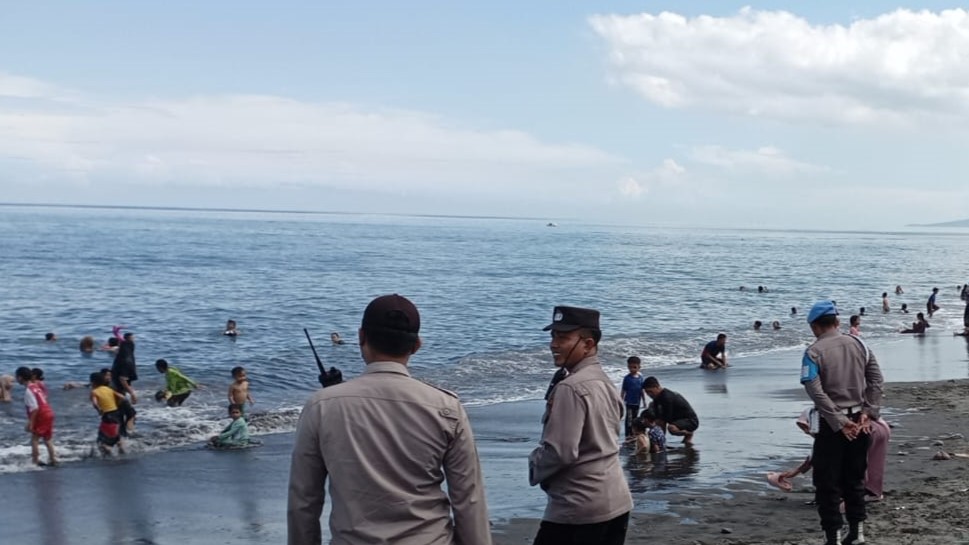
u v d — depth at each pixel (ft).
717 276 237.45
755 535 27.35
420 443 11.26
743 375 77.61
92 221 645.92
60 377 73.46
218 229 543.39
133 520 34.30
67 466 44.32
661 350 98.07
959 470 34.88
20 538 31.81
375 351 11.75
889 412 52.01
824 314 23.03
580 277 222.28
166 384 62.49
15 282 170.19
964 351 95.45
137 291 158.40
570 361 16.12
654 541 26.91
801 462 40.68
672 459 41.68
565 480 15.58
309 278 197.98
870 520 26.45
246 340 99.81
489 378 77.36
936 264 337.31
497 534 29.58
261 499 37.68
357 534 11.06
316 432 11.33
